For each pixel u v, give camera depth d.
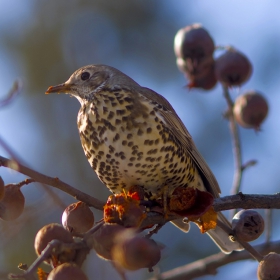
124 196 7.51
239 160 10.54
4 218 7.72
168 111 10.45
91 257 13.47
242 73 11.00
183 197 8.45
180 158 10.37
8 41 18.44
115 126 10.00
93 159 10.27
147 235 8.30
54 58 18.39
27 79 18.25
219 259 12.15
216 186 10.90
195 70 11.28
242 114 11.38
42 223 14.71
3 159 7.70
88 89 11.05
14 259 14.41
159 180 10.27
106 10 19.02
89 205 7.95
